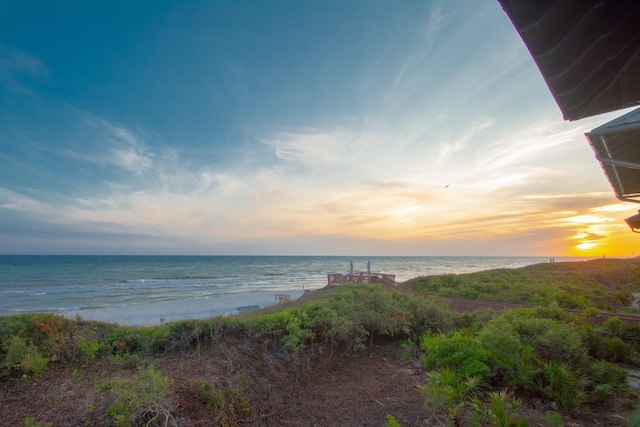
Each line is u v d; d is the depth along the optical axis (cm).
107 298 3391
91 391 418
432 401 393
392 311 780
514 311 811
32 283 4691
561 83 268
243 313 1209
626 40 219
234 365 523
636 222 1012
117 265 8919
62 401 395
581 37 219
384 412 450
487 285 1825
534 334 584
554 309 802
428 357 534
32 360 457
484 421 389
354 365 616
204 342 610
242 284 5050
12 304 2916
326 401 484
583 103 296
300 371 560
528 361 503
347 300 845
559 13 201
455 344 512
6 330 513
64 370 486
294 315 702
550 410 442
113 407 361
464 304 1305
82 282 4909
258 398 462
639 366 606
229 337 622
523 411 439
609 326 742
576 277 2380
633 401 460
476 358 482
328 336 663
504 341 515
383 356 666
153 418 356
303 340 631
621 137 451
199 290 4212
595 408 448
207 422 383
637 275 2534
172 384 427
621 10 194
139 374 451
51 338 518
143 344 576
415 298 924
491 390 482
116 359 529
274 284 5125
